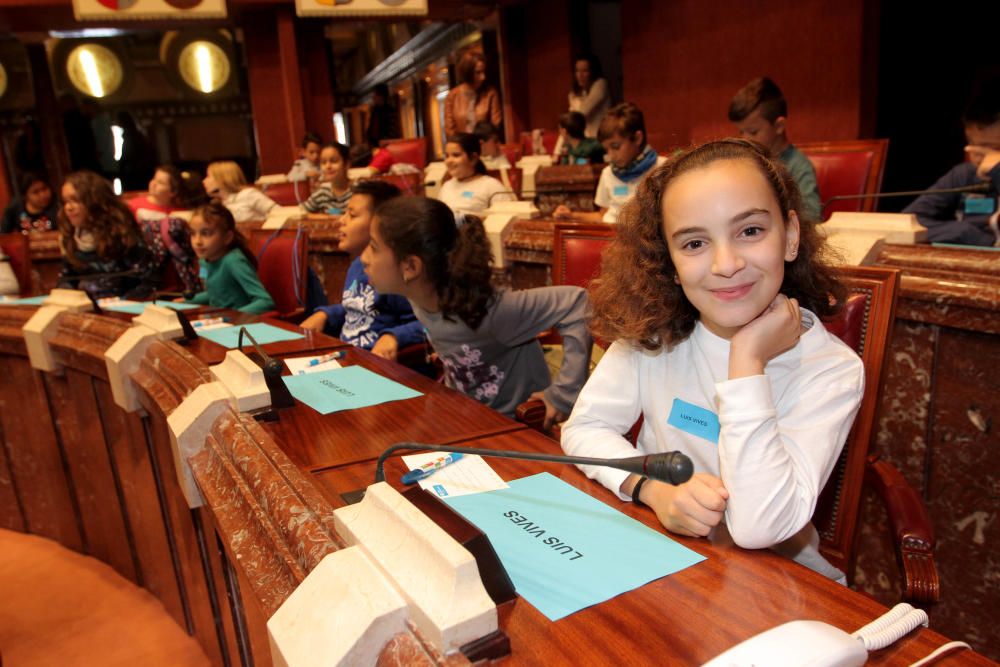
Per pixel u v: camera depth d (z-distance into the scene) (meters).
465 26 11.08
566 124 6.10
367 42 15.34
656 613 0.74
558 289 1.92
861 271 1.31
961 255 1.69
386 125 11.21
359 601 0.65
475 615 0.63
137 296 3.47
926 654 0.65
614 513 0.98
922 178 6.14
